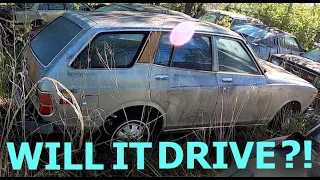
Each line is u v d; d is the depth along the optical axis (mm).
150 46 4363
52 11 11070
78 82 4023
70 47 4082
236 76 4961
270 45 10828
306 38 16359
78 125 4074
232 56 4961
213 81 4750
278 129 5609
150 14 5113
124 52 4273
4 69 5180
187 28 4641
